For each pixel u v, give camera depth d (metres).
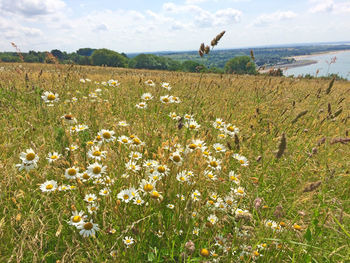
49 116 4.21
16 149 2.99
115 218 2.15
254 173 3.27
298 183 3.06
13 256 1.71
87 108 4.63
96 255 1.80
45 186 2.20
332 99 7.70
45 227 1.96
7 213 2.12
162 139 3.33
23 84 6.32
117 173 2.56
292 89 8.67
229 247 1.85
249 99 7.07
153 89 6.20
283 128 4.77
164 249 2.05
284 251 2.05
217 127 3.66
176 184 2.52
